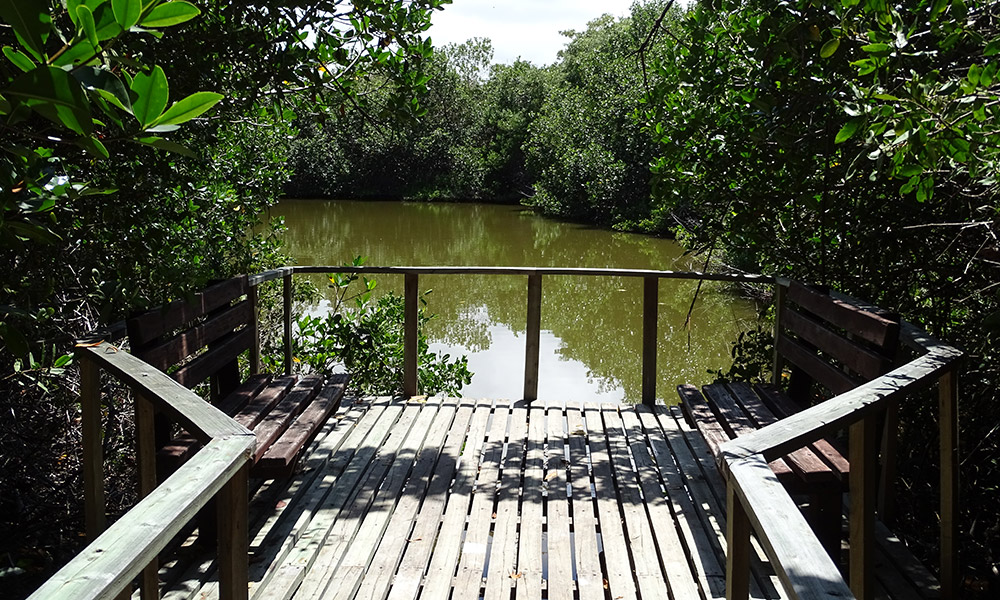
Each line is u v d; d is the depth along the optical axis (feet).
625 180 85.51
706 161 16.81
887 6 10.53
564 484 13.28
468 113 142.31
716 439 11.72
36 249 10.89
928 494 13.84
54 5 6.33
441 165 138.62
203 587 9.93
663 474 13.56
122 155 11.87
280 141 24.57
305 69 13.82
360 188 139.23
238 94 13.62
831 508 9.80
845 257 15.55
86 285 12.58
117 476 16.14
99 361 9.39
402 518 11.91
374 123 15.38
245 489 7.25
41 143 8.51
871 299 15.56
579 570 10.48
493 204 129.08
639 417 16.92
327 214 108.37
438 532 11.58
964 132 9.68
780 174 16.33
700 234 17.99
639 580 10.18
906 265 14.78
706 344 34.81
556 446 15.11
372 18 13.99
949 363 8.78
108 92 4.83
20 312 8.31
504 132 137.18
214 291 13.16
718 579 10.05
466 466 13.98
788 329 14.94
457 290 47.26
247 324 15.29
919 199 10.85
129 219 11.96
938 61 13.14
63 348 13.69
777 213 16.78
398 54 14.55
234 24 12.80
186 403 7.88
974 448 13.24
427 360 23.02
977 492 13.58
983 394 13.42
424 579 10.25
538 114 124.67
